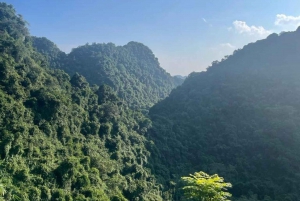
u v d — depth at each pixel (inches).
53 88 2015.3
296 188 2082.9
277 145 2406.5
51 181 1360.7
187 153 2753.4
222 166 2463.1
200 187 673.0
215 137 2893.7
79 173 1493.6
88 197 1407.5
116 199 1524.4
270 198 2039.9
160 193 1998.0
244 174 2365.9
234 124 2955.2
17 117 1549.0
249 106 3009.4
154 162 2411.4
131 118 2650.1
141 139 2496.3
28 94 1782.7
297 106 2787.9
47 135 1643.7
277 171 2314.2
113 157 1980.8
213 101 3427.7
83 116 2052.2
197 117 3230.8
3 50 2164.1
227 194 681.0
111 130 2213.3
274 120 2669.8
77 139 1811.0
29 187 1242.6
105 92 2578.7
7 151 1322.6
